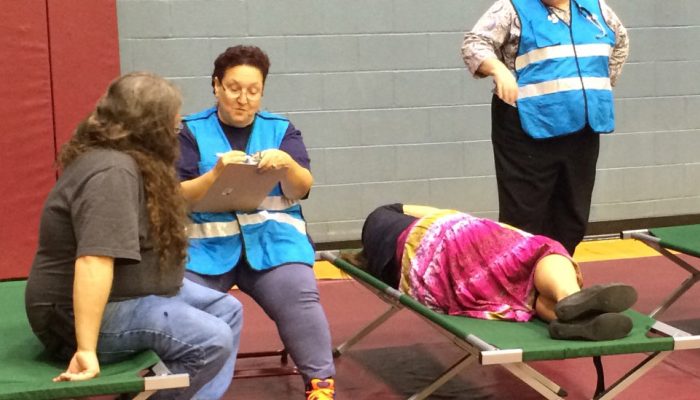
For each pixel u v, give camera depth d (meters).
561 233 3.84
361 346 3.79
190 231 2.51
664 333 2.66
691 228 3.99
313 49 5.38
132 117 2.27
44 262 2.31
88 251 2.15
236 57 2.95
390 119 5.55
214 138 3.04
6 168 4.63
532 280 2.93
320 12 5.36
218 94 3.01
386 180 5.59
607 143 5.86
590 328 2.57
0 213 4.65
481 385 3.28
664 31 5.84
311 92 5.41
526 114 3.59
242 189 2.89
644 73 5.85
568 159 3.68
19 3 4.54
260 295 2.95
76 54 4.66
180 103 2.35
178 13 5.17
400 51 5.50
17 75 4.58
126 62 5.14
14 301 2.98
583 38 3.60
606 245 5.69
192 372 2.37
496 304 2.95
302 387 3.31
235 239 3.01
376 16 5.43
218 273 2.96
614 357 3.61
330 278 4.98
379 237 3.37
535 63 3.58
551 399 2.62
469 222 3.11
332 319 4.19
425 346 3.78
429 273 3.05
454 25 5.55
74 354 2.28
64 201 2.24
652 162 5.96
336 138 5.49
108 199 2.18
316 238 5.55
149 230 2.29
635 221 6.00
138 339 2.33
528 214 3.71
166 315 2.32
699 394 3.16
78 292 2.15
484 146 5.70
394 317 4.22
